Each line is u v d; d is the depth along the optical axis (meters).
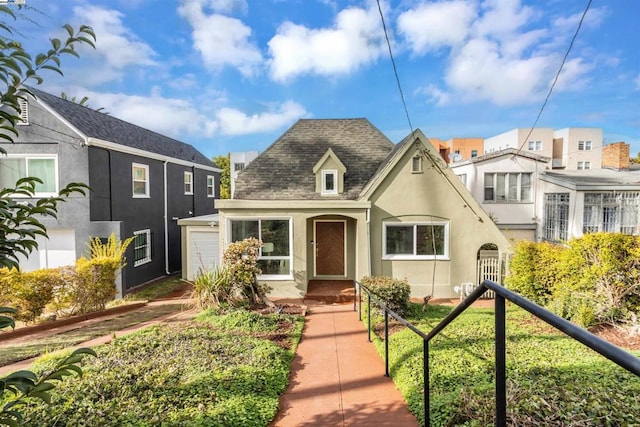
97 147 11.84
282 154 12.86
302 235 10.84
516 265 9.37
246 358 5.46
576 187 15.17
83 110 13.56
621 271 7.27
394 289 8.41
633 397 3.45
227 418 3.75
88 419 3.60
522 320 7.66
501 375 1.94
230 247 9.53
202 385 4.45
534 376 4.46
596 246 7.62
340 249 12.66
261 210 10.86
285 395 4.64
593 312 7.22
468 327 7.07
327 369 5.48
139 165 14.13
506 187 18.25
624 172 19.05
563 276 8.38
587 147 31.28
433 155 10.89
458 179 10.87
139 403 3.96
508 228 18.12
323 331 7.43
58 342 6.88
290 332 7.14
